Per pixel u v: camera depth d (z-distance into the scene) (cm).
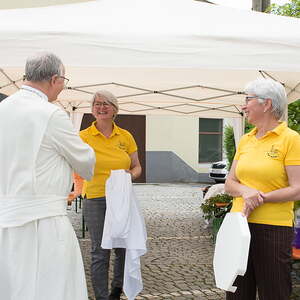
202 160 1970
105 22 349
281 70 333
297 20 382
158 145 1869
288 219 253
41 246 218
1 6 764
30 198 218
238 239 229
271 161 248
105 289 362
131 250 354
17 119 219
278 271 249
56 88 235
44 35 329
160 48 329
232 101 794
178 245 665
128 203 351
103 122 373
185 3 409
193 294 441
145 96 761
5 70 526
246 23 362
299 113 614
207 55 330
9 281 217
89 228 368
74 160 230
